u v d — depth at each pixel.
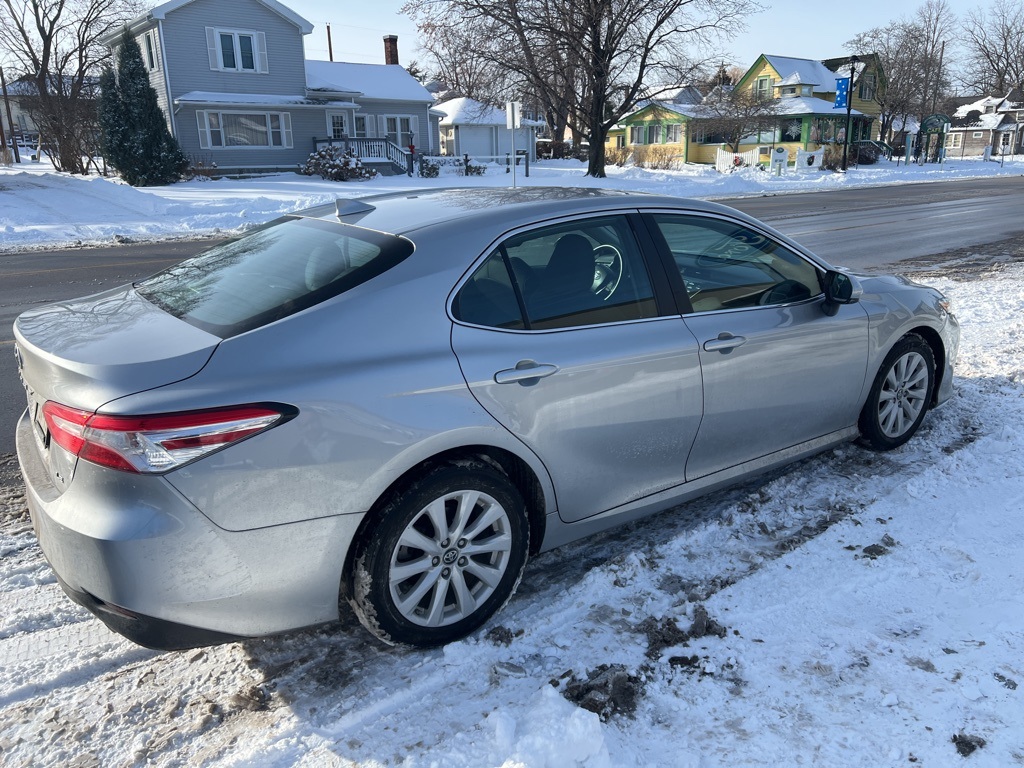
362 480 2.47
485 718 2.44
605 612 2.99
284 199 22.67
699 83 31.44
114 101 29.09
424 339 2.64
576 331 2.98
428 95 41.09
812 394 3.78
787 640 2.78
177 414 2.21
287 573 2.42
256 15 33.75
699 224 3.52
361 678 2.65
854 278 4.17
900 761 2.24
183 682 2.65
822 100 50.66
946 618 2.88
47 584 3.25
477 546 2.79
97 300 3.12
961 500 3.80
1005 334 6.73
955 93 82.75
